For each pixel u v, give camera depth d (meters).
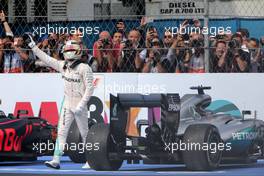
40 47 38.78
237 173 29.47
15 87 36.56
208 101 32.34
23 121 33.38
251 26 39.78
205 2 35.00
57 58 38.28
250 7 42.50
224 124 31.81
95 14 43.22
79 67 31.41
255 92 33.84
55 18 39.75
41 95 36.25
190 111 31.58
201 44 36.59
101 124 31.11
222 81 33.97
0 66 38.31
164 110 30.30
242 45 37.28
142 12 42.66
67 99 31.70
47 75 36.12
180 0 41.50
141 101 30.38
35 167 32.69
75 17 39.72
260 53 35.81
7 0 42.53
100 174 29.66
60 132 31.61
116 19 39.75
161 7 42.00
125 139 31.14
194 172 29.88
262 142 33.16
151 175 29.11
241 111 33.91
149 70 36.66
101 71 37.16
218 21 39.12
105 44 37.56
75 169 31.56
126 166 32.91
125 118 31.03
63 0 42.59
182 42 36.97
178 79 34.22
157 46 36.94
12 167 32.75
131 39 37.38
